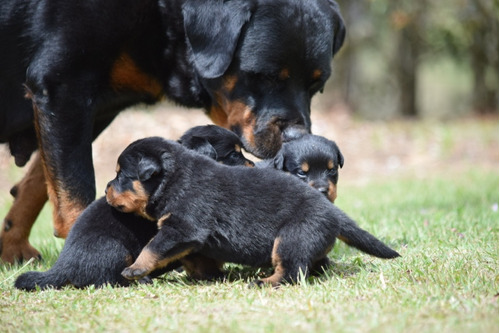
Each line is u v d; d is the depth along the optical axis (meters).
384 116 34.34
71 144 7.63
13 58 7.97
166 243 6.17
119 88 8.07
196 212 6.27
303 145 7.39
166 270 7.00
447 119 32.94
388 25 32.75
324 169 7.34
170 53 8.11
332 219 6.30
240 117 8.03
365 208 13.08
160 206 6.33
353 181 20.86
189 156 6.50
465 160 23.34
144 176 6.26
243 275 7.04
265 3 7.82
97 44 7.70
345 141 26.78
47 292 6.36
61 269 6.56
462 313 5.14
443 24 31.88
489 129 27.67
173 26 8.02
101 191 17.78
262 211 6.34
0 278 7.21
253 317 5.25
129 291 6.31
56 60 7.61
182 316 5.38
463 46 33.75
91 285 6.49
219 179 6.43
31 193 8.59
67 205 7.61
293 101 7.95
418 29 32.41
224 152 7.64
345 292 5.91
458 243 8.01
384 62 37.75
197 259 6.88
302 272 6.20
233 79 8.00
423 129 28.22
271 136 7.82
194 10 7.82
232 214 6.33
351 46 33.41
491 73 34.06
